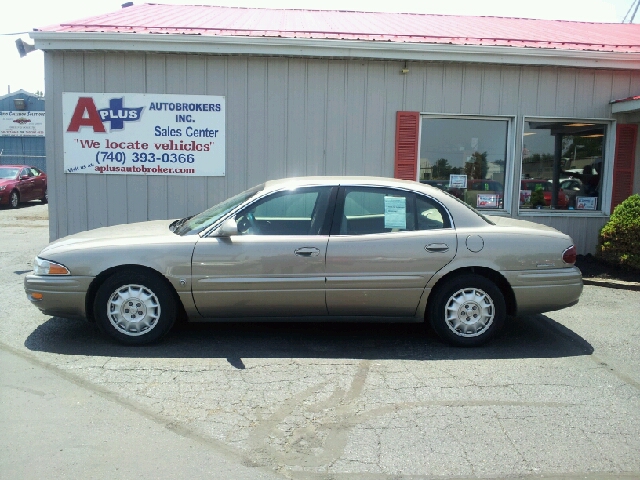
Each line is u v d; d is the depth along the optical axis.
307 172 8.79
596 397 4.20
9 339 5.30
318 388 4.29
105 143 8.58
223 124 8.61
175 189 8.72
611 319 6.27
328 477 3.13
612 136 9.25
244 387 4.29
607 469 3.25
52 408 3.89
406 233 5.14
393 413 3.89
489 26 11.04
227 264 5.00
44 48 8.12
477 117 8.99
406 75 8.72
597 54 8.54
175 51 8.18
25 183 20.55
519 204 9.25
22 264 8.98
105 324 5.07
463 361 4.91
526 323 6.08
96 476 3.10
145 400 4.04
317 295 5.07
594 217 9.32
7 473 3.12
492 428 3.70
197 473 3.15
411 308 5.19
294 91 8.62
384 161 8.84
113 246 5.02
